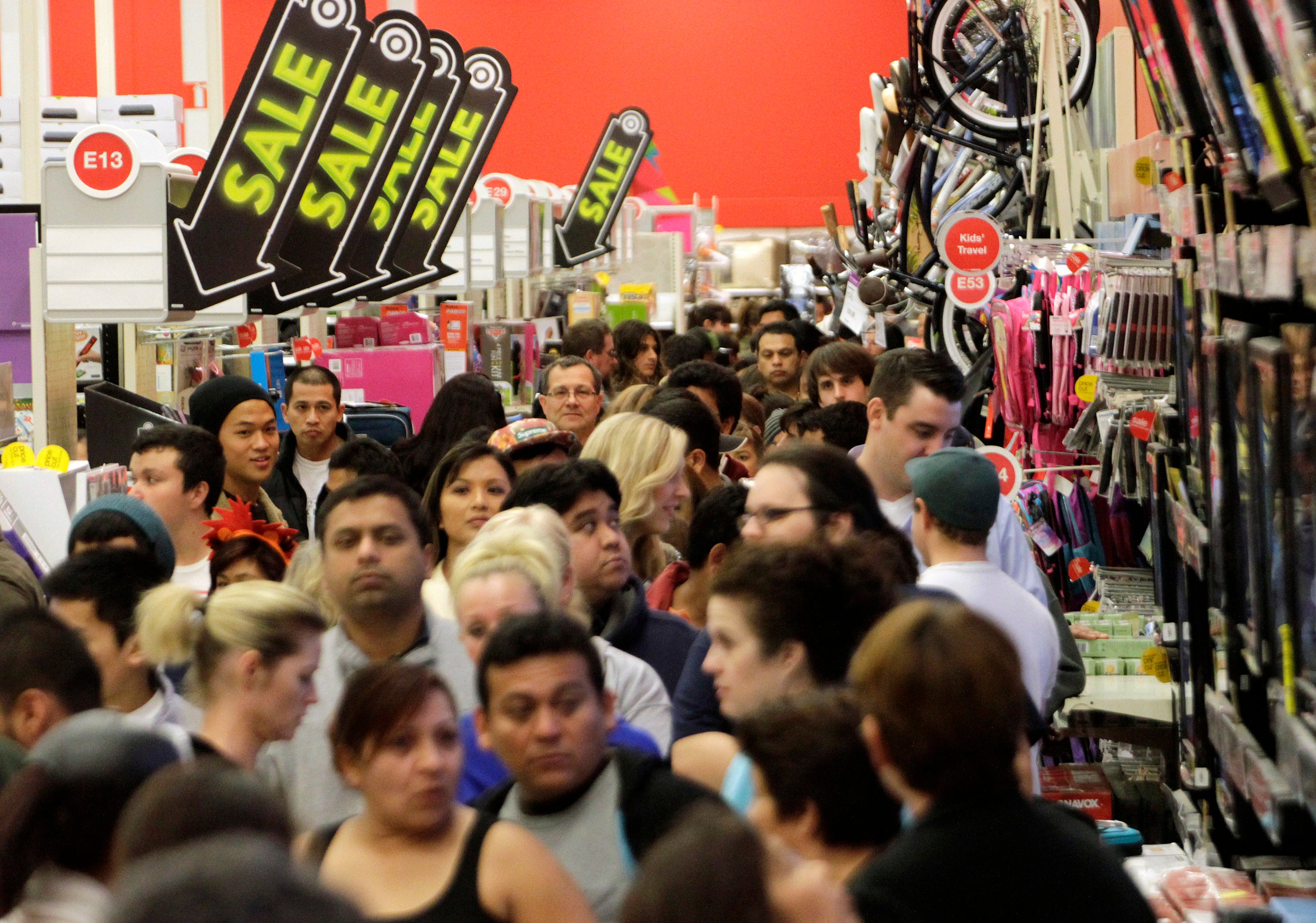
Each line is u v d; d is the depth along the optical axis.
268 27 17.14
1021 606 9.21
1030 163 26.30
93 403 18.11
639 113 42.47
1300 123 7.05
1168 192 11.96
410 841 5.98
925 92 28.09
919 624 5.48
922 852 5.30
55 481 13.92
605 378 26.53
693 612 10.59
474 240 30.91
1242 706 10.01
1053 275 19.41
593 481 9.61
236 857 2.75
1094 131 29.45
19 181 38.62
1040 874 5.29
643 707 8.88
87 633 8.58
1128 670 14.81
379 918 5.73
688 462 13.45
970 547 9.24
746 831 4.03
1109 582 17.22
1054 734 13.95
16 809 5.14
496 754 7.12
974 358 27.81
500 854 5.91
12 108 38.50
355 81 19.53
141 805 4.53
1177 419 12.51
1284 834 8.45
